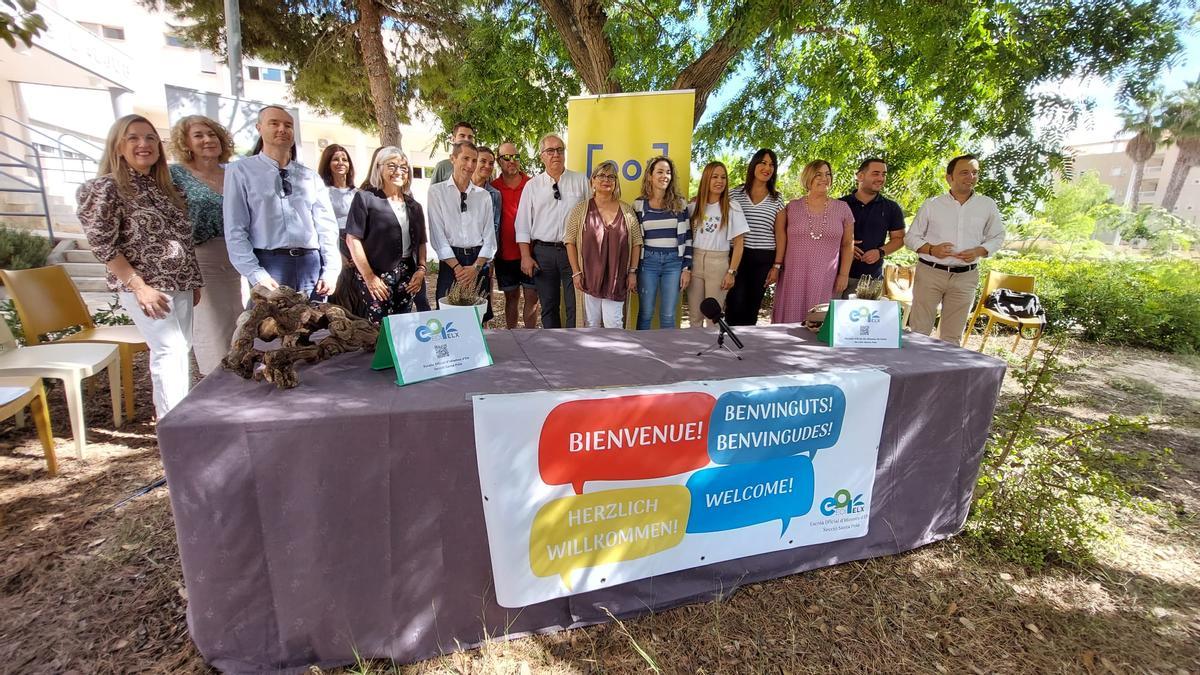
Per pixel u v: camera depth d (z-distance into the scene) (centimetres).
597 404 142
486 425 133
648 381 162
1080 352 570
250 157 247
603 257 307
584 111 374
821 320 232
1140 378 483
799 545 181
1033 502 212
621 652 152
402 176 293
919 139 570
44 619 155
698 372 173
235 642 134
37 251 652
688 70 503
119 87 937
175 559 181
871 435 182
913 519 200
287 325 156
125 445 265
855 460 182
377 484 133
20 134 1009
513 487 139
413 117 878
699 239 331
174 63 1373
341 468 129
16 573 172
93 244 211
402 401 136
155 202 225
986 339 536
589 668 147
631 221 315
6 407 206
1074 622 174
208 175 281
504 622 152
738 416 160
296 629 136
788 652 155
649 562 160
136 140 214
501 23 595
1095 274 719
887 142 633
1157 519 240
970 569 196
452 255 323
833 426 175
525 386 152
